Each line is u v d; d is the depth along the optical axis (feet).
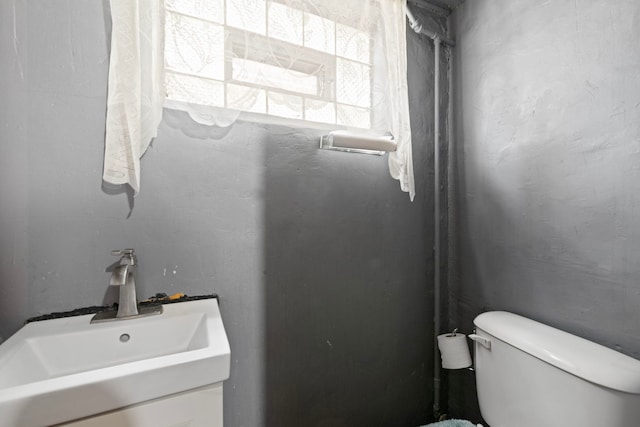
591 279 2.64
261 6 2.88
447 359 3.57
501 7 3.42
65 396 1.52
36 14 2.29
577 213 2.73
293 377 3.26
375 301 3.72
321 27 3.14
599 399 2.10
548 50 2.95
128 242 2.58
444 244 4.15
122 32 2.34
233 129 2.93
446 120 4.15
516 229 3.27
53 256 2.36
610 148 2.50
